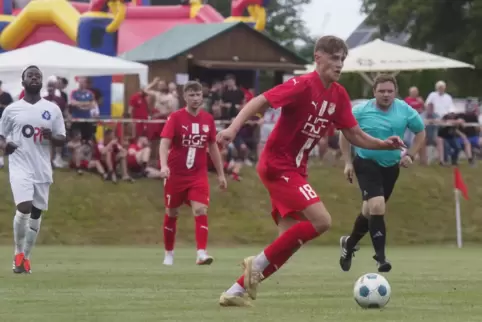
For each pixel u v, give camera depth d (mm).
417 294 18500
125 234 40625
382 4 89625
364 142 16156
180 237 40656
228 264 27641
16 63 45750
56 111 23469
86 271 24281
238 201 43719
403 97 83875
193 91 26359
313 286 20203
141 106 45062
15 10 70812
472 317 14828
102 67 46406
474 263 28859
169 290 19156
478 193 46906
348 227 43156
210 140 26828
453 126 49312
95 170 44031
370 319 14453
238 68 56094
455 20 86188
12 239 39375
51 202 41438
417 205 45406
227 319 14367
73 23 60062
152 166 45375
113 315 14922
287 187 15602
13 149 23172
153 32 65438
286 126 15555
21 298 17547
